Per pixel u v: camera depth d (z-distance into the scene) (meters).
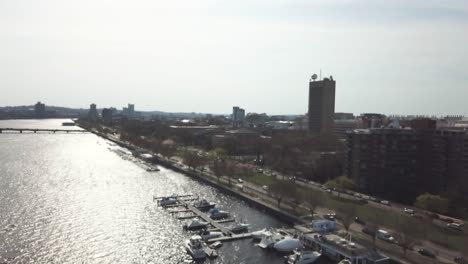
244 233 164.50
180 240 154.75
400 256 134.00
